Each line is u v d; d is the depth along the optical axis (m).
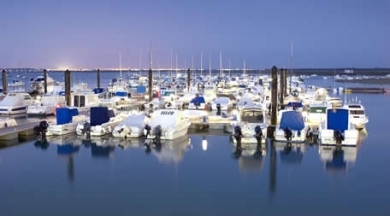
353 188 18.91
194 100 45.34
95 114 30.77
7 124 31.00
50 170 22.00
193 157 24.73
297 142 27.64
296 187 19.09
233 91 63.00
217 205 16.88
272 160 23.88
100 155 25.25
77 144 28.00
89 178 20.55
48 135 29.89
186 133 31.64
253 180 20.19
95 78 155.12
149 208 16.56
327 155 24.81
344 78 129.00
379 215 15.88
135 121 30.69
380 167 22.28
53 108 41.41
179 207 16.66
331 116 27.00
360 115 33.31
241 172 21.56
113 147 27.23
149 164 23.17
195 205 16.88
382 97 65.94
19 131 29.30
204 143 28.56
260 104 39.94
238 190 18.70
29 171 21.81
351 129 27.33
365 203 17.08
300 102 43.44
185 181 20.02
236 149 26.58
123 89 59.62
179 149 26.80
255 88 64.00
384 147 26.88
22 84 83.31
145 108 43.50
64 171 21.84
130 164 23.20
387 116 42.25
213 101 46.78
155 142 28.62
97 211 16.27
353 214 15.98
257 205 16.88
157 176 20.88
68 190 18.75
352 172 21.42
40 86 71.25
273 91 34.50
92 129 29.83
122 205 16.88
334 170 21.80
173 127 29.19
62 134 30.06
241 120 30.98
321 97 50.97
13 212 16.17
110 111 32.91
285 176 20.78
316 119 32.94
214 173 21.36
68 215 15.88
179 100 49.06
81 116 33.41
